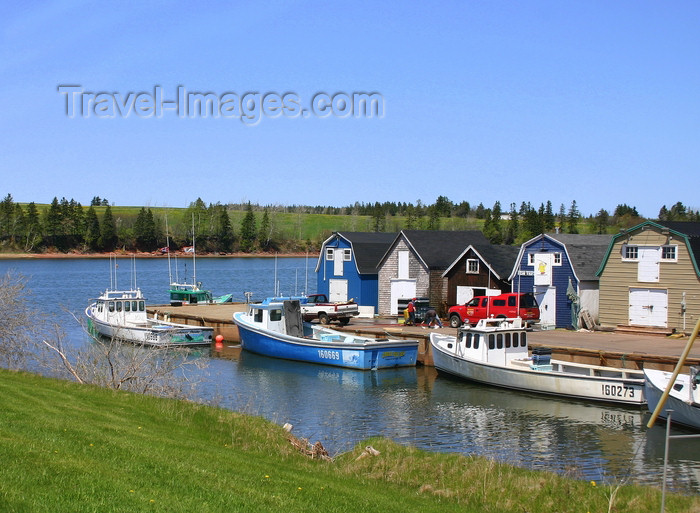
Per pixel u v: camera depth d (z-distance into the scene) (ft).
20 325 94.43
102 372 77.36
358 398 92.94
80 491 34.81
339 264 176.14
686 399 75.15
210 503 35.86
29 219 470.39
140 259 480.64
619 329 128.36
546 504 44.98
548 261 141.69
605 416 82.79
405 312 146.61
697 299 121.08
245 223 522.06
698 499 46.68
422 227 505.66
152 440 49.06
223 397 92.32
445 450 68.85
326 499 39.75
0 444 41.11
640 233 128.16
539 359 96.48
